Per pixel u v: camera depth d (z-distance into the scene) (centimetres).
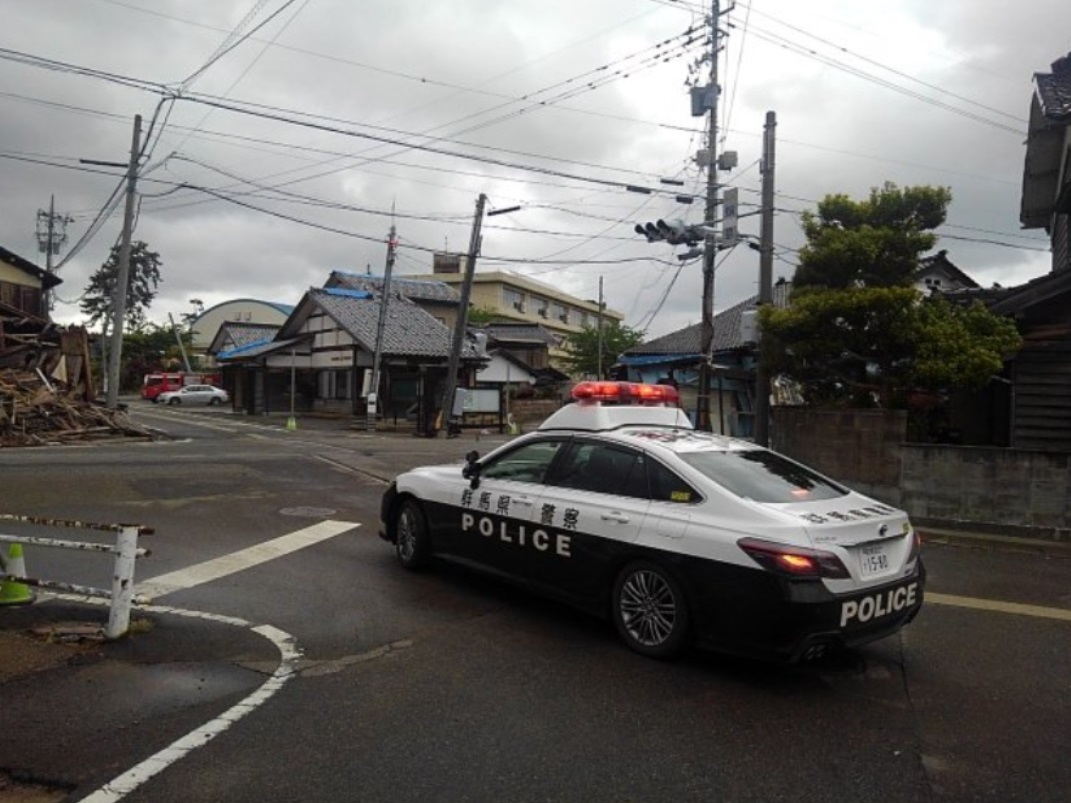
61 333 2281
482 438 2684
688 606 474
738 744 378
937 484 1013
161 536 819
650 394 665
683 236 1565
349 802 316
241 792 321
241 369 3888
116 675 441
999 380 1177
